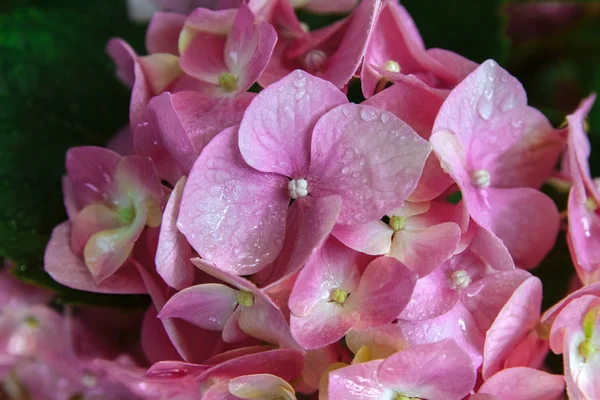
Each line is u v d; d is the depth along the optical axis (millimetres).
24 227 239
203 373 204
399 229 208
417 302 206
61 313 247
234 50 220
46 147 249
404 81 212
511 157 226
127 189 220
